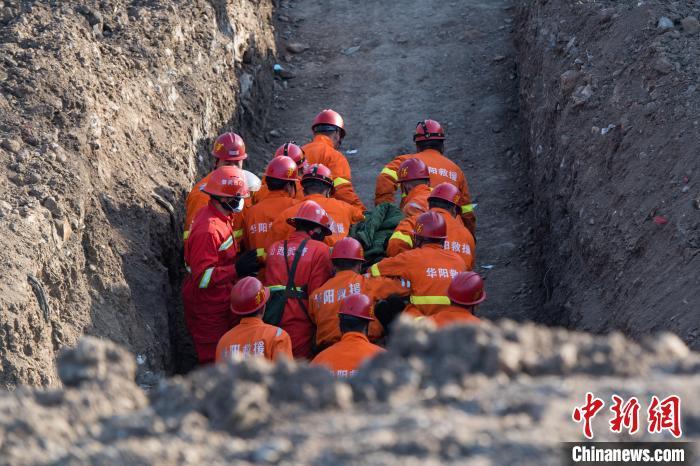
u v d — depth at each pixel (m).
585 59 18.84
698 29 17.41
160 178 17.02
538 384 7.24
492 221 20.81
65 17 17.80
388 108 24.75
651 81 16.53
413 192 16.81
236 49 23.34
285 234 15.63
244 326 12.98
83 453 6.71
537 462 6.21
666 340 8.00
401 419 6.80
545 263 18.31
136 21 19.64
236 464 6.56
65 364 7.85
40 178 13.79
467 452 6.38
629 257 14.47
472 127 23.81
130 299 14.32
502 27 27.39
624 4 19.38
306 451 6.56
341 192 17.78
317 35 28.19
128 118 16.92
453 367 7.35
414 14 28.58
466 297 12.85
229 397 7.15
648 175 15.08
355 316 12.23
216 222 15.11
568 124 18.05
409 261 14.20
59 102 15.35
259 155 23.36
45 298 12.22
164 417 7.31
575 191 16.86
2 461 6.63
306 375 7.42
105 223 14.65
